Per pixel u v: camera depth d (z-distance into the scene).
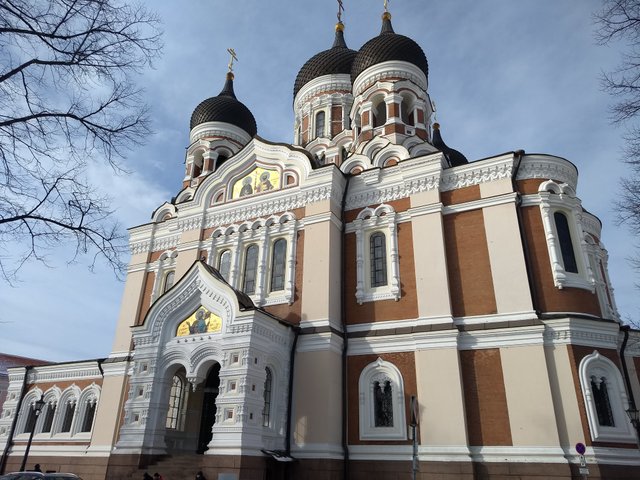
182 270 23.80
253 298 21.23
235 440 15.49
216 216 24.14
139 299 25.45
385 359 18.42
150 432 17.67
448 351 17.39
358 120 28.42
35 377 26.97
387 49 27.86
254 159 24.44
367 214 21.34
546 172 19.47
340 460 17.39
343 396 18.55
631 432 15.69
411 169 20.92
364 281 20.27
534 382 16.16
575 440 15.28
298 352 18.83
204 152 31.62
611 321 16.78
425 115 27.12
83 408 24.66
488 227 18.98
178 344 18.38
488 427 16.30
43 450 24.30
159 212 28.25
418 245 19.61
